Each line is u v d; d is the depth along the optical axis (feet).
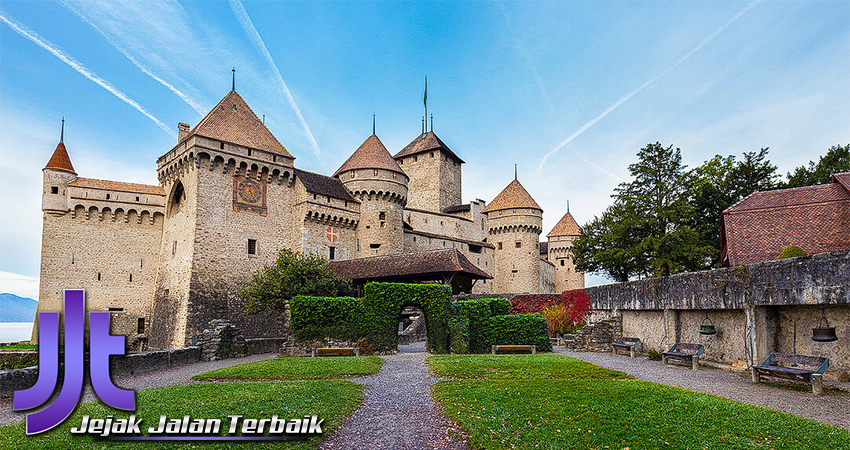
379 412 39.65
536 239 232.73
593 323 93.91
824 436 29.91
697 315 67.77
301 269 119.03
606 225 171.94
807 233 72.64
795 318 52.95
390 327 88.48
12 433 33.47
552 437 31.55
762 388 45.91
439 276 129.80
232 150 145.38
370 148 183.21
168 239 152.76
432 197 252.42
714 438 30.40
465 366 61.46
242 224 146.82
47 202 148.25
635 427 32.71
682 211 143.23
